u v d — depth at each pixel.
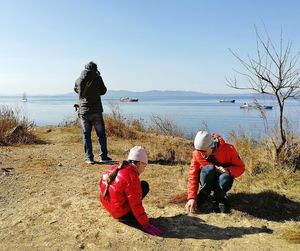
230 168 5.17
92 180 6.68
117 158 8.53
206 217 5.03
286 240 4.37
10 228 4.78
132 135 11.31
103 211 5.19
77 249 4.23
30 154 8.73
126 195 4.50
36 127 13.20
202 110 50.38
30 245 4.35
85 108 7.84
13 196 5.88
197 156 5.20
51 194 5.92
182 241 4.38
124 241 4.36
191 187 5.18
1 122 10.38
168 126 12.89
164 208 5.33
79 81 7.75
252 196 5.58
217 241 4.38
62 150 9.29
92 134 11.49
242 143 7.77
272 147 6.98
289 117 7.81
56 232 4.63
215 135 5.28
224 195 5.15
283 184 6.02
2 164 7.65
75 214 5.11
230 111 46.41
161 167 7.64
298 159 6.86
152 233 4.52
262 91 6.84
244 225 4.79
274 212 5.15
